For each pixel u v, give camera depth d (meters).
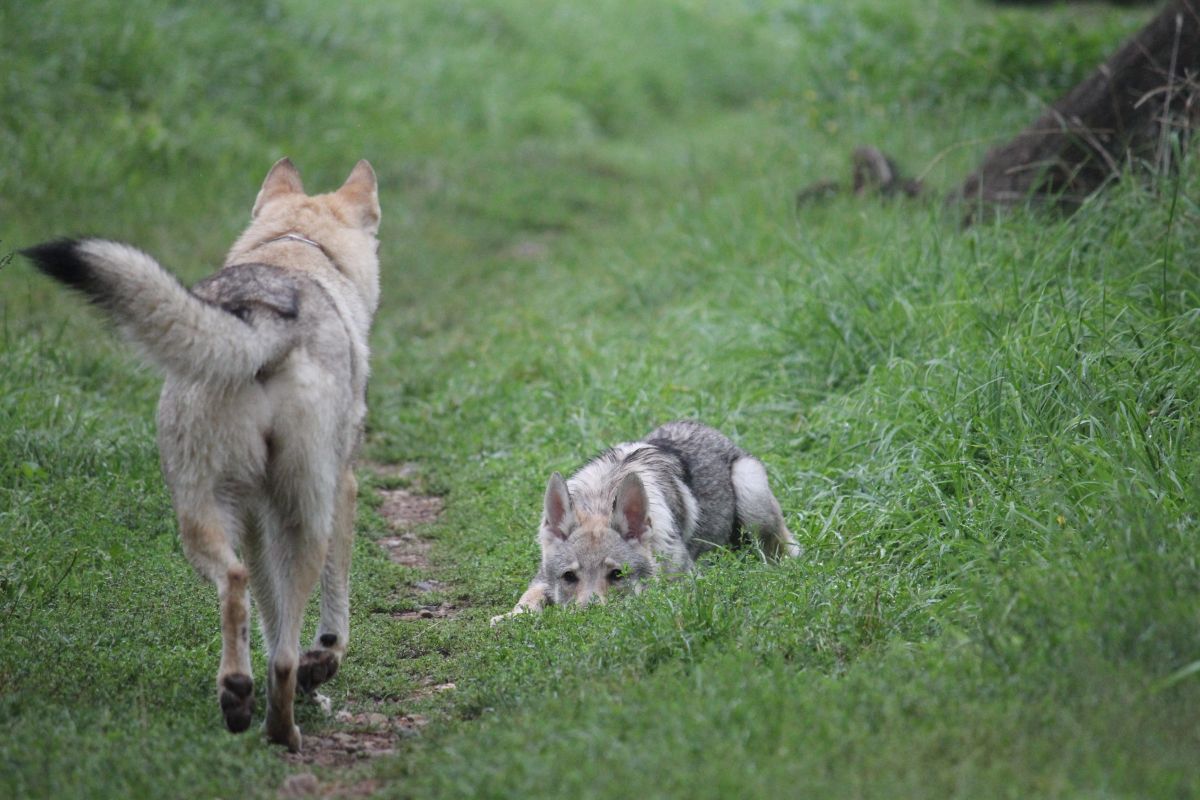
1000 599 7.94
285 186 10.40
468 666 9.23
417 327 20.84
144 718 7.60
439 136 34.28
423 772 6.96
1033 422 10.78
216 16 32.62
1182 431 9.88
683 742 6.59
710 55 50.38
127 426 14.05
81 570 10.66
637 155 36.62
